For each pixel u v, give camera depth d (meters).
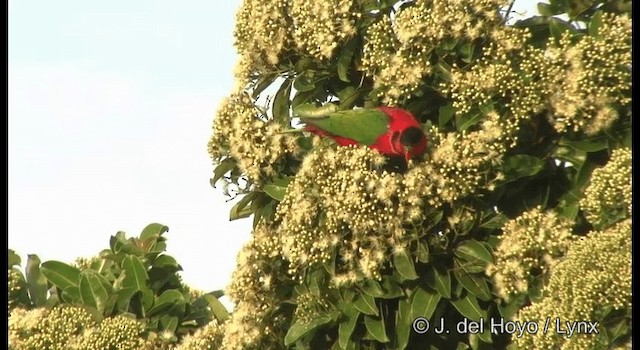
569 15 10.31
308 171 10.38
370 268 10.17
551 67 9.85
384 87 10.62
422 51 10.30
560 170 10.56
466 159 10.07
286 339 10.77
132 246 13.37
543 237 10.03
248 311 11.32
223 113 11.15
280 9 10.95
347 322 10.67
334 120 10.32
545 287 9.94
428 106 10.80
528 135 10.45
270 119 11.20
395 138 10.07
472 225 10.34
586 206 9.93
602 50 9.66
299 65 10.99
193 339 12.09
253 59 11.23
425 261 10.16
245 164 10.99
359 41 10.75
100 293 12.55
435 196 10.23
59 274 12.87
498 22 10.27
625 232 9.47
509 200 10.70
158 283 13.35
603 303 9.55
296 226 10.42
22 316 12.27
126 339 12.08
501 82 9.98
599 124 9.81
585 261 9.59
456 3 10.16
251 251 11.17
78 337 12.02
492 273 10.36
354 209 10.07
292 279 11.16
